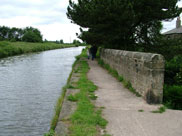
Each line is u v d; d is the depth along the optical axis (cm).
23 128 503
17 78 1134
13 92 834
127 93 602
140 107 469
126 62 727
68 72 1341
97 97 555
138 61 579
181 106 511
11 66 1680
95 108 461
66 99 528
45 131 487
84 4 1548
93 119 383
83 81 771
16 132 483
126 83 701
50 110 623
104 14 1190
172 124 373
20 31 9688
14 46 3628
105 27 1265
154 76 484
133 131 342
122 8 1134
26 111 616
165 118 402
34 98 746
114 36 1302
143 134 332
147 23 1461
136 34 1529
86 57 2161
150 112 436
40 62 2016
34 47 4566
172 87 565
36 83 999
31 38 8250
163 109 450
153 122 382
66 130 341
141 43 1539
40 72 1348
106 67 1188
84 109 440
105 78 870
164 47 1470
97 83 757
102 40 1587
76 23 1767
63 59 2392
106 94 590
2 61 2116
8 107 652
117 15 1144
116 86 704
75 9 1669
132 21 1188
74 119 382
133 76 632
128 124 371
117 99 536
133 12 1138
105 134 327
